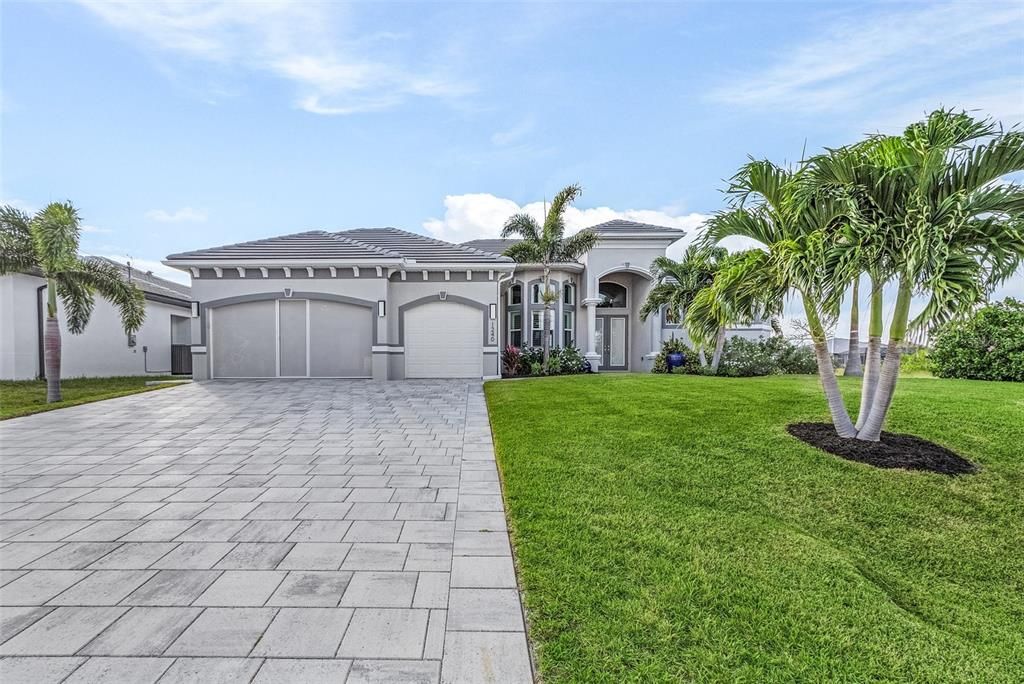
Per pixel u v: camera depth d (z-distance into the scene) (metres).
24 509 4.80
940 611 3.21
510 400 10.60
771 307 6.52
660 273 17.02
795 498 4.83
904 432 6.18
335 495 5.22
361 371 15.67
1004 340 10.60
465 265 15.81
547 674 2.50
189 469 6.17
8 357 14.43
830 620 2.98
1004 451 5.45
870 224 5.07
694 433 6.79
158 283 23.05
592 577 3.43
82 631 2.84
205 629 2.86
